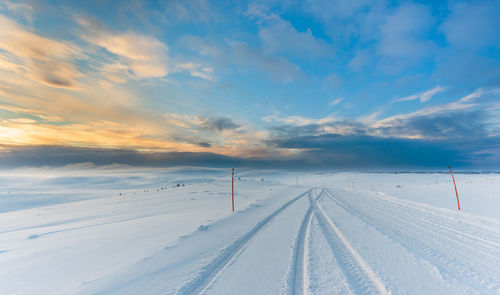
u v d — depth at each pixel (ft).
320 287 13.99
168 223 35.88
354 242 23.12
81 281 15.23
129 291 13.74
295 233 27.32
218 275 16.06
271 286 14.24
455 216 35.40
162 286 14.32
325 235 26.05
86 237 28.53
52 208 86.89
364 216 37.88
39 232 35.81
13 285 14.89
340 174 457.68
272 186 163.94
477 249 20.53
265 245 22.86
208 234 27.35
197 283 14.88
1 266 18.57
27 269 17.70
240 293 13.48
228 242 23.86
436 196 61.36
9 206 134.72
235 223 33.83
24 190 283.59
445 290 13.43
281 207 51.37
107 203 90.79
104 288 14.11
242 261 18.62
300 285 14.35
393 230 27.94
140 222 38.32
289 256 19.49
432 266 16.85
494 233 25.46
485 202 45.75
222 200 76.79
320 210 45.55
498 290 13.34
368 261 17.98
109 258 19.75
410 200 56.39
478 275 15.37
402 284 14.19
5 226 45.91
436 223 31.40
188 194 107.96
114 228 33.96
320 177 433.07
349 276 15.46
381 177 322.55
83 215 57.21
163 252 20.76
